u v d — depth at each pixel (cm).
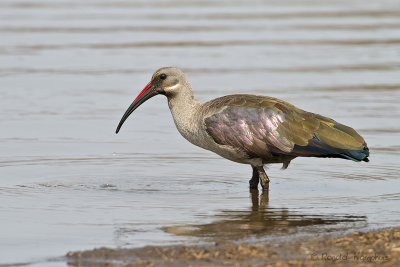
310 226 1273
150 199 1442
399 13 3956
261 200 1438
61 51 3012
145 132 2016
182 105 1552
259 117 1470
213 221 1303
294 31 3453
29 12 3944
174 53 2981
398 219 1310
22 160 1738
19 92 2406
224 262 1080
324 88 2447
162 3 4334
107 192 1489
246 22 3681
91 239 1207
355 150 1430
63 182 1560
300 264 1066
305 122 1459
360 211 1362
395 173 1642
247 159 1495
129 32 3406
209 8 4153
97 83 2525
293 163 1733
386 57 2925
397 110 2191
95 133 1991
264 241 1180
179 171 1661
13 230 1255
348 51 3041
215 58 2900
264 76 2616
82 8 4109
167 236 1218
